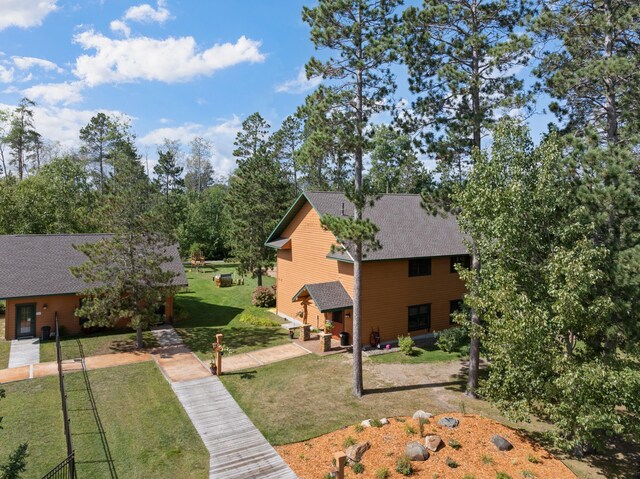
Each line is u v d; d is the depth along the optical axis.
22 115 57.75
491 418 14.18
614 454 12.38
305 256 26.88
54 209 38.47
